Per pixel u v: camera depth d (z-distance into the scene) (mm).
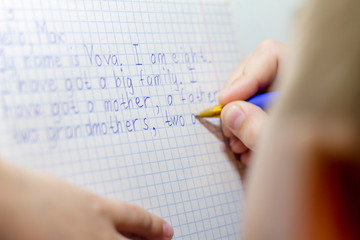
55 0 267
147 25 287
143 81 278
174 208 272
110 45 274
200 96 293
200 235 275
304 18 198
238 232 282
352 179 197
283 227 205
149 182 269
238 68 308
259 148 214
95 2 275
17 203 229
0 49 252
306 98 196
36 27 260
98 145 261
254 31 323
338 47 189
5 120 248
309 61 193
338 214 201
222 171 288
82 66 265
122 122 268
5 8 257
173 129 281
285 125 201
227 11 318
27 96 252
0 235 225
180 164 278
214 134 291
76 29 268
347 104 191
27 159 248
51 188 240
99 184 258
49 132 253
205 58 302
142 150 270
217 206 282
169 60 289
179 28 298
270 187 206
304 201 202
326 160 197
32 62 256
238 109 278
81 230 239
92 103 263
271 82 307
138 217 256
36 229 229
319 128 195
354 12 185
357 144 193
